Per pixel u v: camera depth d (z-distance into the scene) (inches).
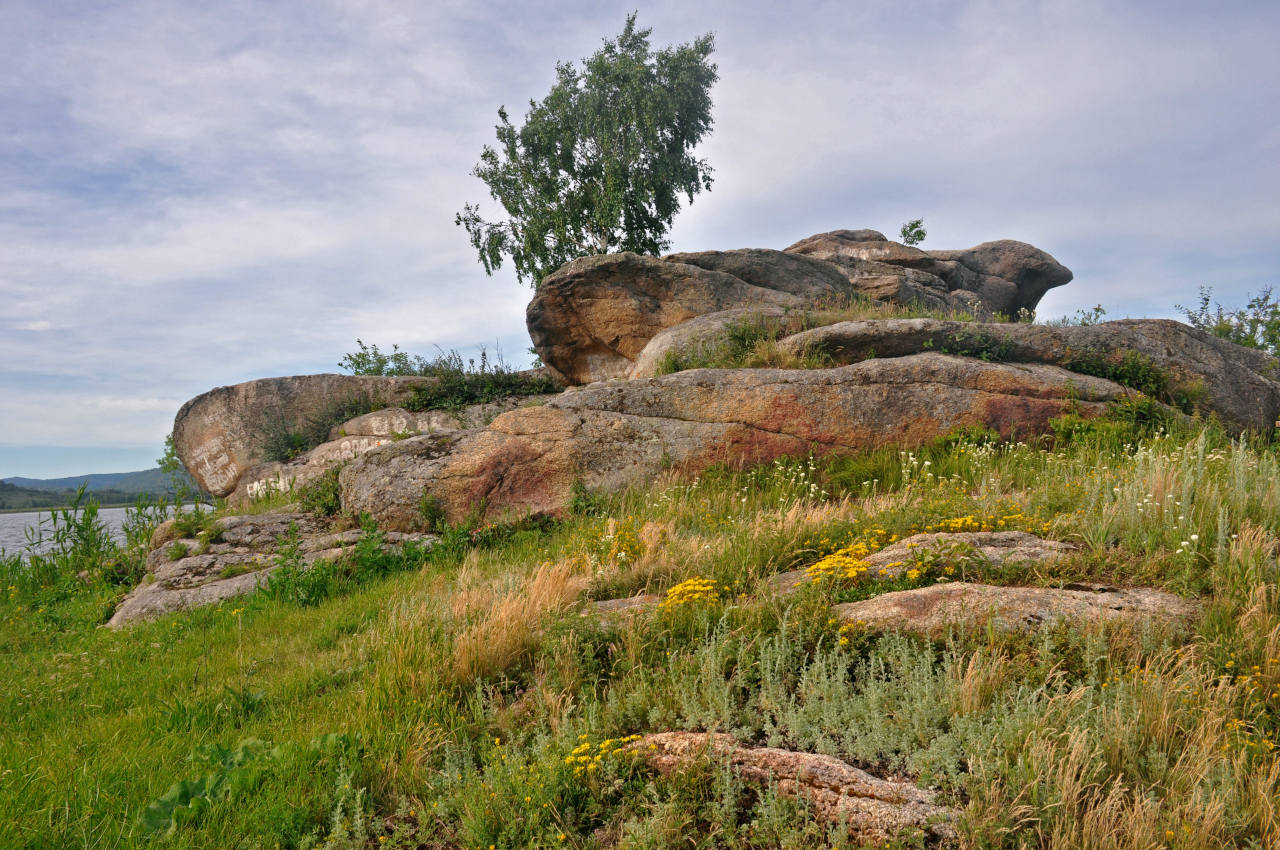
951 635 171.0
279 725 182.9
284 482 713.6
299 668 229.5
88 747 174.6
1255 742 126.7
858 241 979.3
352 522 453.4
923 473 382.9
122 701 215.3
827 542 264.4
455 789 144.7
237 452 780.6
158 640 284.4
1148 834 107.2
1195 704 138.7
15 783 146.3
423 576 332.8
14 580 462.0
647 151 1103.6
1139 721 135.5
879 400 448.5
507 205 1104.8
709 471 430.3
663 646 197.9
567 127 1093.8
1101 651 159.0
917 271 900.0
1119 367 482.3
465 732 168.6
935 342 502.6
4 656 293.1
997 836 110.2
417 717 177.3
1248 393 491.5
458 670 197.8
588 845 125.1
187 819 134.4
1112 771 125.5
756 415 450.3
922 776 126.0
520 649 209.3
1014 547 223.3
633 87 1056.8
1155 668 150.6
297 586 331.3
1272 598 169.5
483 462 437.7
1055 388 446.3
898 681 161.3
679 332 606.2
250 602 329.4
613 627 210.4
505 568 324.5
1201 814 110.8
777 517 309.7
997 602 180.2
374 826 139.0
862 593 206.8
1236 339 714.8
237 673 232.5
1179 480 258.7
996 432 422.3
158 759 163.8
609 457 441.1
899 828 115.6
